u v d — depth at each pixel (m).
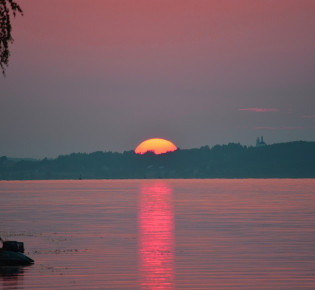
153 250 105.81
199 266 89.38
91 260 95.12
